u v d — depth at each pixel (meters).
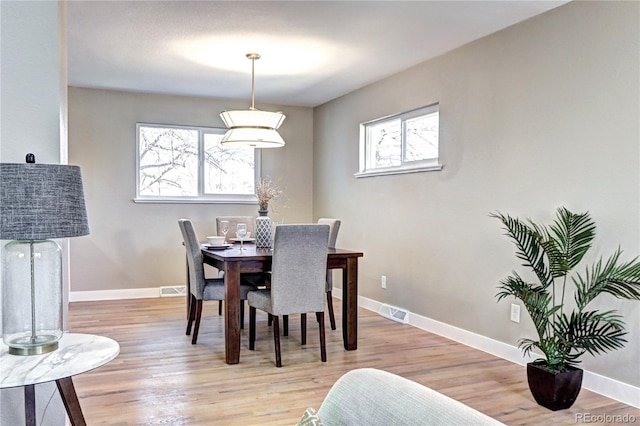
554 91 3.22
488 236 3.74
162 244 5.89
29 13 1.91
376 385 1.06
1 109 1.89
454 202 4.09
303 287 3.45
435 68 4.30
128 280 5.76
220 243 4.46
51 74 1.94
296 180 6.55
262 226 4.30
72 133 5.48
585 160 3.03
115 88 5.53
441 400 0.96
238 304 3.45
